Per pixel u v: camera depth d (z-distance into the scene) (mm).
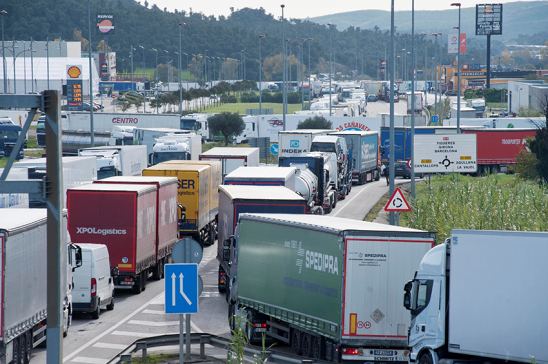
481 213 89250
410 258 51938
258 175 100125
